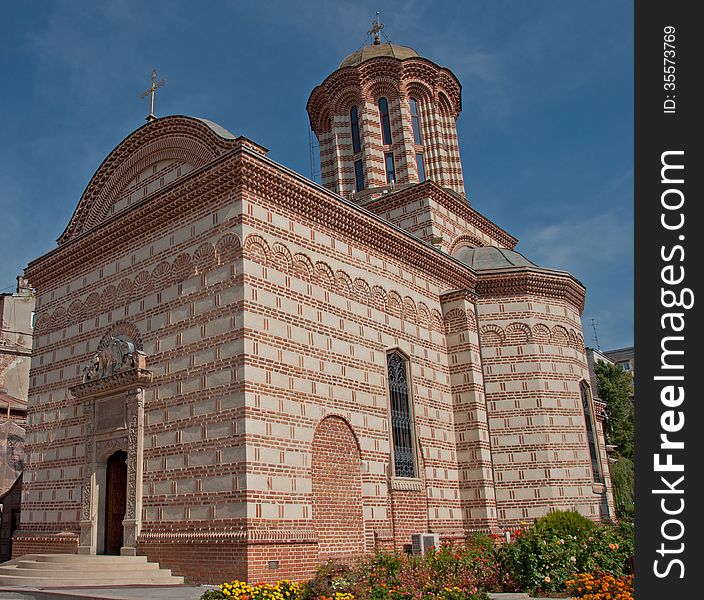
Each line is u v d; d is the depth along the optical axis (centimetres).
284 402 1969
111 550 2172
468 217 3534
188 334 2059
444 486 2558
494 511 2623
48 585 1822
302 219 2217
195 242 2123
